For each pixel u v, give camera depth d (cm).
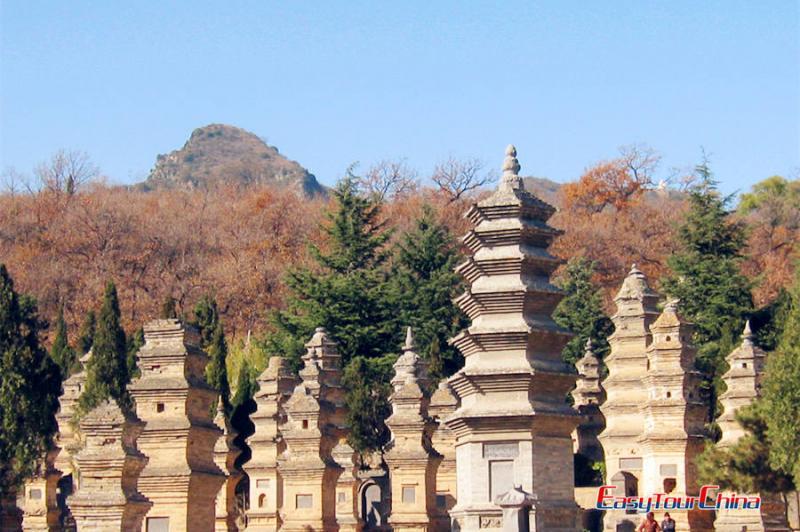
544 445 5500
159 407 5866
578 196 15600
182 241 15050
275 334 11388
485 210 5619
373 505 9094
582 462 9119
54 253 14762
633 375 7881
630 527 7262
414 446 7600
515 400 5512
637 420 7825
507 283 5566
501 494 5381
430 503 7606
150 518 5762
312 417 7250
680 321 7562
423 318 11144
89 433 5216
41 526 8181
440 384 8219
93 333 11169
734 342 10331
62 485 9069
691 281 11169
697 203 11531
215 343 10119
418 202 15250
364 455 10006
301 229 15412
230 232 15350
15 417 8281
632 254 14138
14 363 8400
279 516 7944
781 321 10431
